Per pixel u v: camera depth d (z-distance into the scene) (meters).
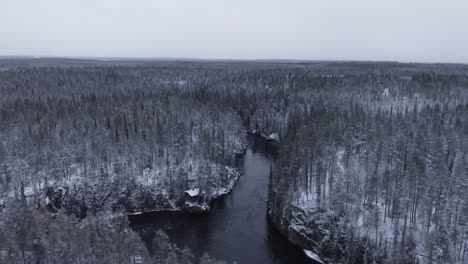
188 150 129.38
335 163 99.69
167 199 113.50
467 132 114.12
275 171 114.75
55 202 110.12
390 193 83.56
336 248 80.12
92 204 110.75
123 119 144.25
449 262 66.25
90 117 143.25
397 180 82.88
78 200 110.62
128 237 68.25
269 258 81.62
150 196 113.38
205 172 115.12
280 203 96.81
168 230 96.94
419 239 74.56
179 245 87.19
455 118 134.12
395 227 75.00
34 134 123.44
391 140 101.00
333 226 82.94
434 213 77.62
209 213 106.75
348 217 80.81
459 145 99.38
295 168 99.88
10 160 111.44
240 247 86.50
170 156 126.50
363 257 75.44
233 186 125.06
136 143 123.31
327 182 98.62
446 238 67.38
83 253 62.06
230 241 89.50
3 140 119.56
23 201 79.56
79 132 128.50
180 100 182.12
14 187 106.19
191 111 163.25
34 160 113.44
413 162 86.25
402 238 71.50
